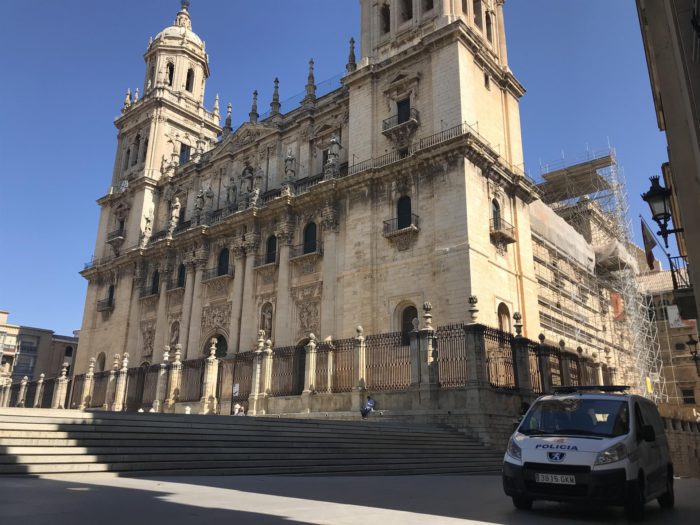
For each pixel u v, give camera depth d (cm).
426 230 3334
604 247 5266
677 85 1370
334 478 1449
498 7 4369
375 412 2659
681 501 1199
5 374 6788
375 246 3544
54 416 1470
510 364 2733
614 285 5416
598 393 1091
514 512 923
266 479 1346
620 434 958
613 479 876
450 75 3519
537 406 1098
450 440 2242
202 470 1416
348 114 4169
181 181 5453
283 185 4203
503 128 3953
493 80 3962
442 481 1466
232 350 4138
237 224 4428
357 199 3703
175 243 4928
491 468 2067
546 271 4362
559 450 925
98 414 1555
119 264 5431
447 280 3139
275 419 1928
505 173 3659
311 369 3072
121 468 1337
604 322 5272
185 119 6081
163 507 835
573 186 5434
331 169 3903
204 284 4603
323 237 3834
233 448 1591
